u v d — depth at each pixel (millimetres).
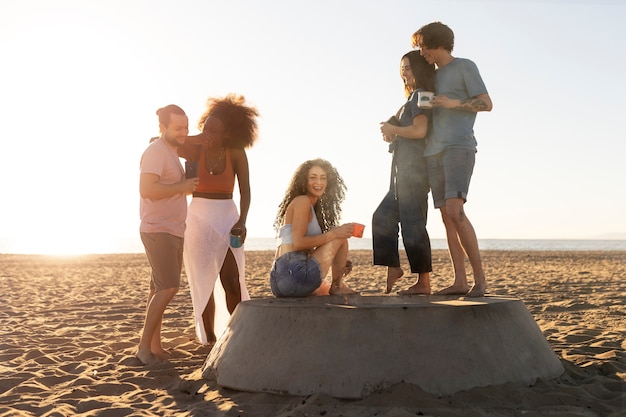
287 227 4211
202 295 4836
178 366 4293
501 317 3479
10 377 4141
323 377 3191
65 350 5172
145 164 4383
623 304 7828
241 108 4852
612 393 3312
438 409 2963
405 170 4449
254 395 3293
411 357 3188
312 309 3385
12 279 14445
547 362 3588
